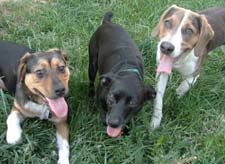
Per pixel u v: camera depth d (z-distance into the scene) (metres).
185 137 1.73
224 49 2.20
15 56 1.87
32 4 2.49
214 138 1.69
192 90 1.94
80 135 1.69
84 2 2.50
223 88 2.03
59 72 1.60
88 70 1.97
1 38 2.18
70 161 1.61
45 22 2.31
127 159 1.60
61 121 1.68
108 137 1.71
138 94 1.61
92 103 1.87
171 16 1.71
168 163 1.58
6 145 1.60
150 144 1.70
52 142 1.67
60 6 2.45
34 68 1.58
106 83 1.65
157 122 1.78
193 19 1.70
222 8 2.10
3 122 1.72
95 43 1.95
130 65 1.74
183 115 1.84
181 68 1.83
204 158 1.62
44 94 1.57
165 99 1.91
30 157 1.58
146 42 2.17
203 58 1.92
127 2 2.54
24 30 2.24
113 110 1.59
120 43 1.85
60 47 2.15
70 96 1.85
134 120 1.76
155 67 2.09
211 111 1.89
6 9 2.43
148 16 2.43
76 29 2.28
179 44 1.66
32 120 1.75
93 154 1.63
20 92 1.68
